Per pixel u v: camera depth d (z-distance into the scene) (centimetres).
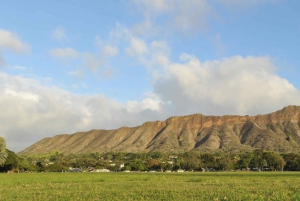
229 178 7056
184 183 5266
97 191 3831
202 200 2853
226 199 2908
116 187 4469
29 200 3084
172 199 2975
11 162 16912
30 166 19988
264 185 4641
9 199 3169
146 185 4816
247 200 2836
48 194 3600
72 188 4378
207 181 5816
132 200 2956
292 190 3797
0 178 7675
